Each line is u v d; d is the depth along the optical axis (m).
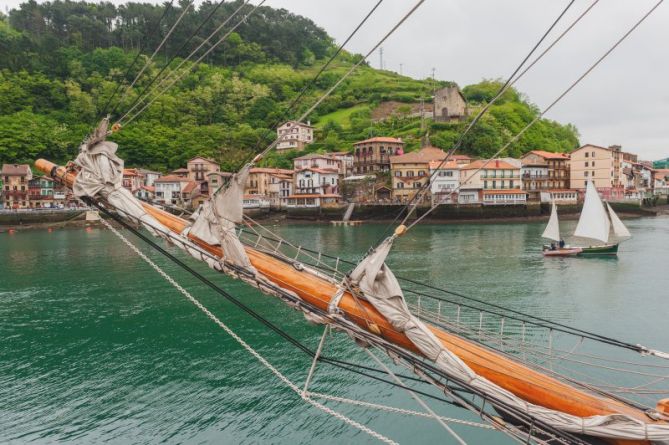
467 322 32.94
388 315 7.86
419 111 188.75
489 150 148.88
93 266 58.22
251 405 22.00
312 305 8.80
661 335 30.30
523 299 39.59
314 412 21.19
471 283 46.00
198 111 190.12
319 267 10.54
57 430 20.25
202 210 9.65
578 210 129.25
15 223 115.12
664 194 165.62
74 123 160.00
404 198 127.75
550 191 131.62
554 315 34.84
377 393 22.86
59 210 119.00
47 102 169.50
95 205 10.45
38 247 77.06
